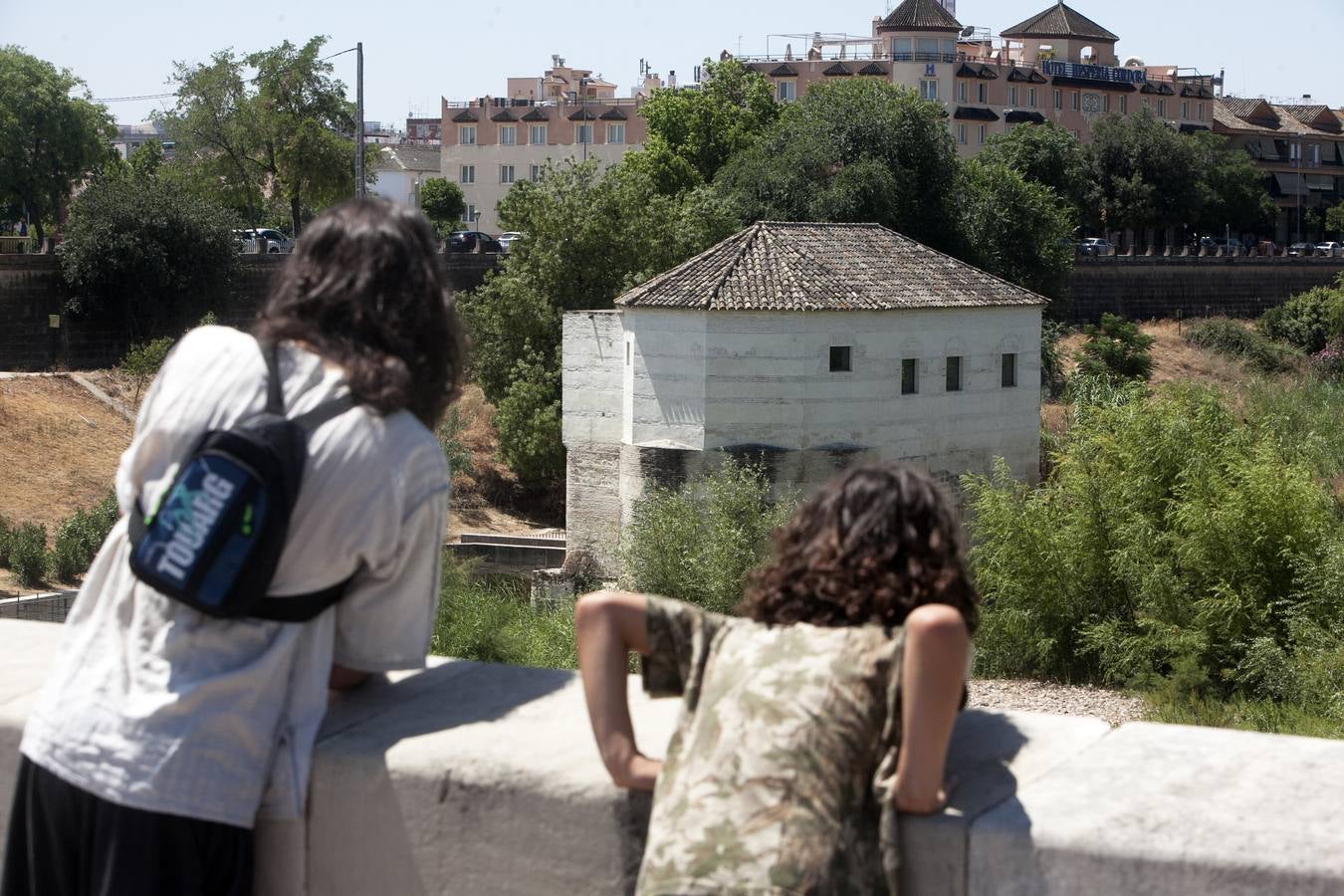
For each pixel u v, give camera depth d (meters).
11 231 90.31
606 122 116.06
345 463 2.87
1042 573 23.12
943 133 64.75
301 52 68.94
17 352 50.44
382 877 3.03
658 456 36.44
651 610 2.75
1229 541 21.69
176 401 2.90
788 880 2.39
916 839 2.58
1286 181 133.88
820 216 61.03
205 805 2.79
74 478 41.69
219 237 54.88
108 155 82.88
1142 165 103.38
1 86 73.75
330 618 3.00
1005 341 40.19
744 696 2.56
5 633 4.15
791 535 2.81
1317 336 81.19
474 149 119.69
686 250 50.34
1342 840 2.47
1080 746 2.95
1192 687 20.61
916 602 2.65
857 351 36.25
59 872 2.89
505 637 23.58
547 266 49.09
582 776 2.86
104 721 2.80
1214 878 2.42
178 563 2.79
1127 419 24.05
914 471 2.80
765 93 87.12
